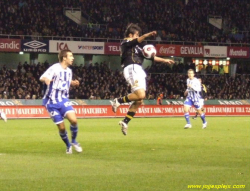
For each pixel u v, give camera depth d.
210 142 25.16
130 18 89.88
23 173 14.77
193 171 15.21
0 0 81.75
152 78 80.94
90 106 60.97
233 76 87.62
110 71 80.38
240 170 15.45
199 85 38.31
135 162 17.27
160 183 13.25
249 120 53.66
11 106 56.66
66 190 12.27
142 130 35.44
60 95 19.69
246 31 95.62
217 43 85.12
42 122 47.84
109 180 13.63
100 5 92.25
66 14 89.25
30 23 79.81
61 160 17.81
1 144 23.92
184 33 89.38
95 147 22.48
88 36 80.56
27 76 73.88
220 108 67.19
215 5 98.69
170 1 97.06
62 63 19.53
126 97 18.75
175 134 31.30
